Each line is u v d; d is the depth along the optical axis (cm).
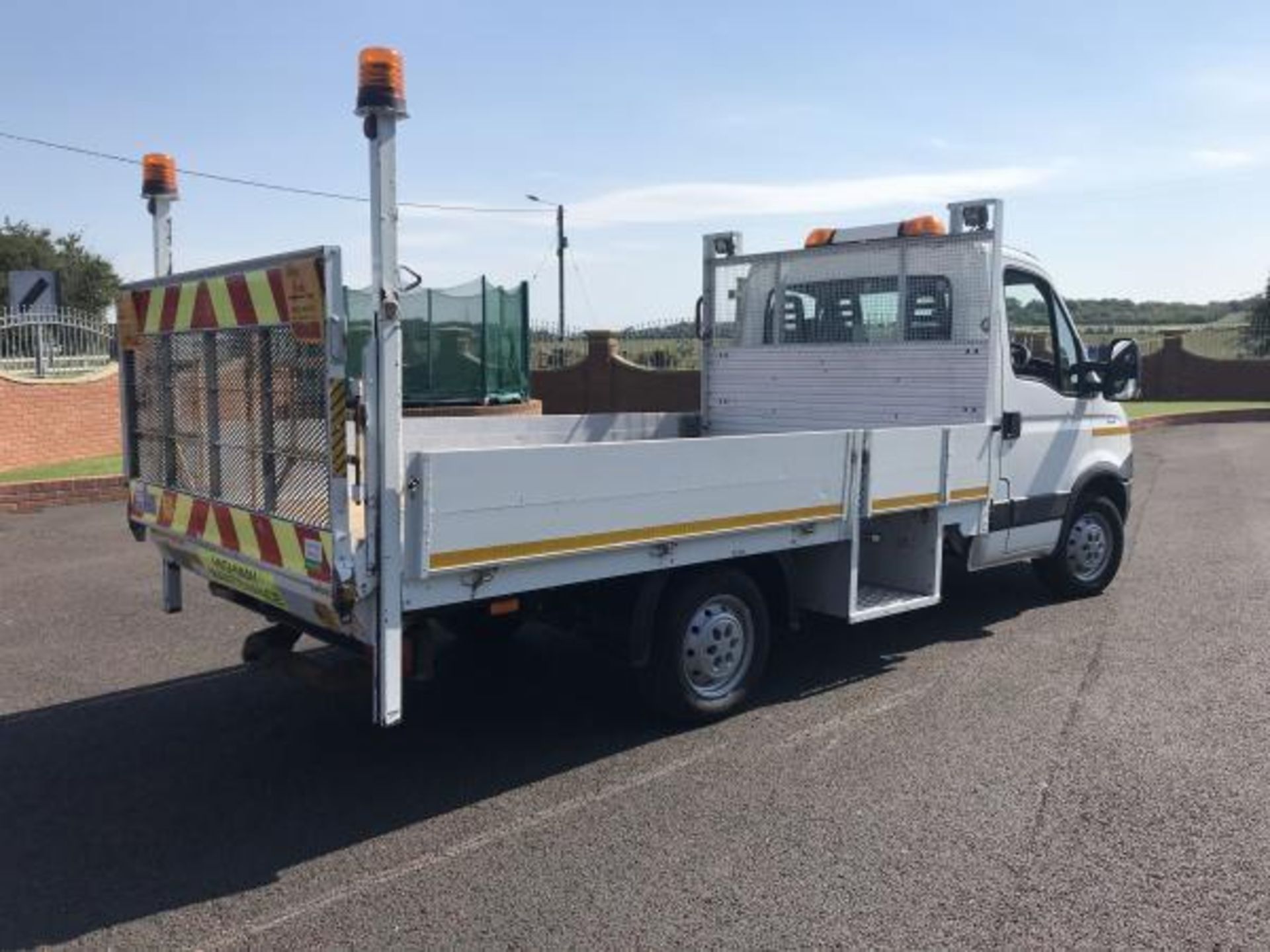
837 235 729
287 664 473
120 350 561
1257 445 1956
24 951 343
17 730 542
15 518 1145
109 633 714
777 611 585
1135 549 971
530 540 435
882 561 651
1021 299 705
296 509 431
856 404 730
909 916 357
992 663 635
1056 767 477
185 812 447
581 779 476
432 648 432
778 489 528
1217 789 452
